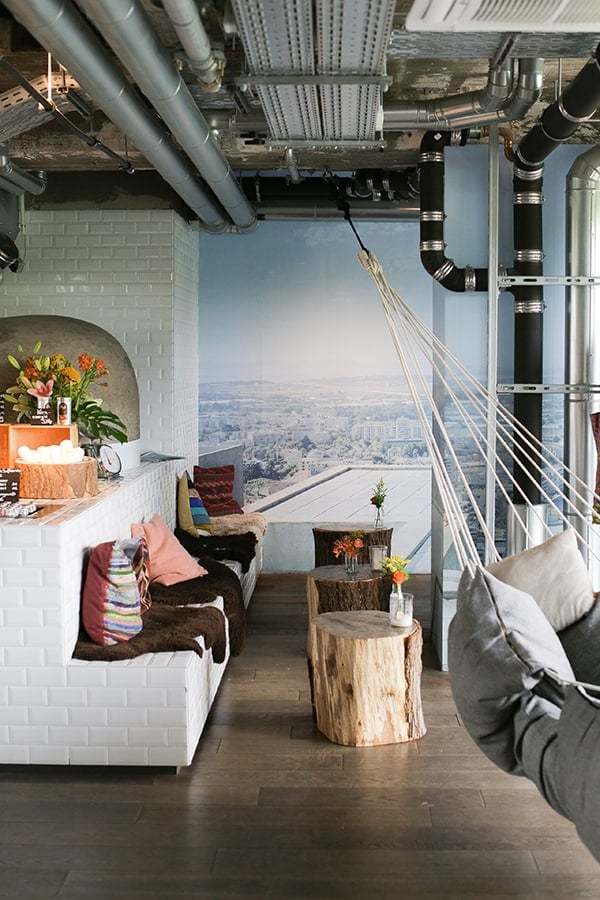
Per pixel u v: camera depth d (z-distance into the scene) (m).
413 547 8.80
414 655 4.91
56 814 4.10
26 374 5.75
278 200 7.95
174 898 3.45
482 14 3.11
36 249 7.72
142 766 4.52
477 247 6.29
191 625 5.05
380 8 3.31
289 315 8.73
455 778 4.46
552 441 6.31
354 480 8.80
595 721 2.64
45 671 4.53
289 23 3.50
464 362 6.30
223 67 4.18
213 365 8.77
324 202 7.97
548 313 6.26
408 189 7.50
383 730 4.87
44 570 4.51
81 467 5.39
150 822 4.02
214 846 3.82
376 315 8.69
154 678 4.50
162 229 7.65
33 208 7.70
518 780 4.44
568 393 6.08
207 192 6.96
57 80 4.84
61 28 3.40
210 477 8.22
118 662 4.56
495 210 6.13
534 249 6.07
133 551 5.26
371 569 6.42
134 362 7.72
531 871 3.64
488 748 3.22
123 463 6.58
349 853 3.77
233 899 3.44
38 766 4.57
